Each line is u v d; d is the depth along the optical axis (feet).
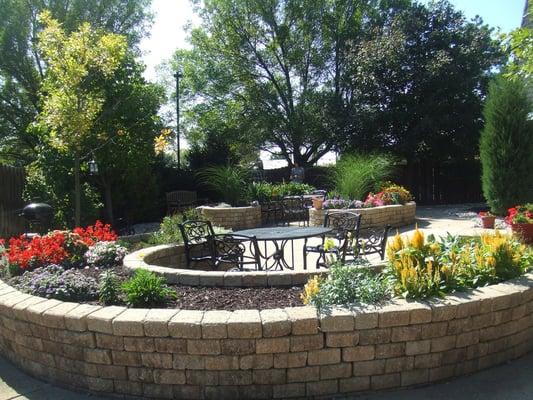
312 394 8.68
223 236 17.07
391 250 11.03
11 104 53.21
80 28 24.94
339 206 33.63
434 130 49.21
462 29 53.42
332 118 56.90
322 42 65.67
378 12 65.51
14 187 28.53
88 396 9.26
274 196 41.37
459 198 55.52
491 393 8.64
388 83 52.75
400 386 8.89
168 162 57.57
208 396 8.71
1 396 9.33
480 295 9.51
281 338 8.52
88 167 31.78
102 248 16.08
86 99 25.55
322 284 10.27
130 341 8.88
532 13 20.08
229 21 62.85
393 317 8.66
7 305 10.41
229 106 67.62
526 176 33.53
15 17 49.49
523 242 20.01
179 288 12.27
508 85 33.53
